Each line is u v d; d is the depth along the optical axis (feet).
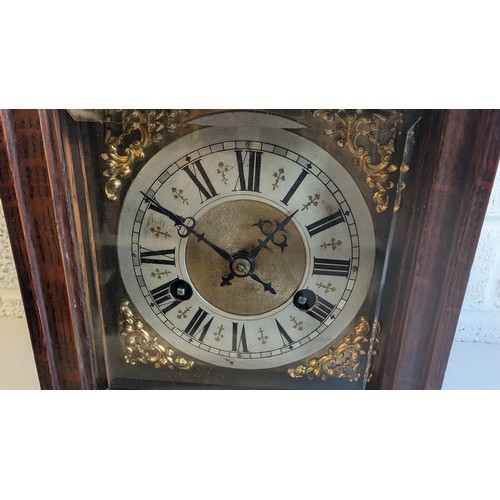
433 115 1.54
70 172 1.72
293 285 1.86
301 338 1.94
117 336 2.00
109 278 1.91
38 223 1.70
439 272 1.68
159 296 1.93
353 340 1.91
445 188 1.57
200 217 1.81
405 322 1.77
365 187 1.71
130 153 1.73
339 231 1.78
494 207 2.30
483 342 2.59
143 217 1.82
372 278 1.81
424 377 1.83
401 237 1.73
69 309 1.82
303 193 1.75
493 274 2.44
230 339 1.97
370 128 1.63
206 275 1.88
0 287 2.64
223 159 1.72
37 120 1.57
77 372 1.92
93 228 1.84
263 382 2.04
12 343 2.45
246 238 1.82
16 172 1.64
